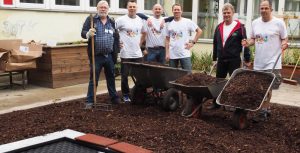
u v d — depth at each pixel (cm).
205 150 412
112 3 1041
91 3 990
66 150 376
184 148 414
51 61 799
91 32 577
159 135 454
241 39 607
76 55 848
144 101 650
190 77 554
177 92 601
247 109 488
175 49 677
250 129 512
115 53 629
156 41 730
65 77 833
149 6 1191
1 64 760
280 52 552
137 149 369
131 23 650
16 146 389
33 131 475
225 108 616
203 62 1109
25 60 764
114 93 646
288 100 748
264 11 542
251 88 510
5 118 546
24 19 835
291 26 1081
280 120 561
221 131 492
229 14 600
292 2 1082
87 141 387
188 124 504
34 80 846
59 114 564
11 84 808
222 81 539
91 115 557
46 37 888
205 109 622
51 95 742
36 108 610
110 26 611
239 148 425
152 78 593
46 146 387
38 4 862
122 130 470
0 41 751
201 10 1202
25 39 845
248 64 630
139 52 662
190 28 678
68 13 930
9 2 802
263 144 447
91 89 614
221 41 613
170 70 583
